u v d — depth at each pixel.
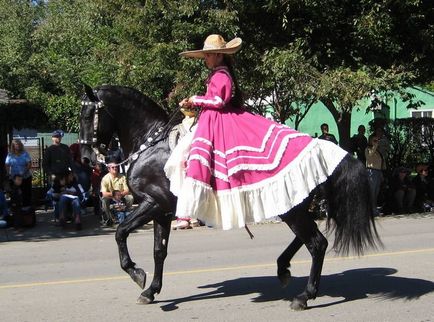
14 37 30.67
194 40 14.18
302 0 13.72
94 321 6.15
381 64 15.14
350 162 6.29
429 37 14.95
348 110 14.62
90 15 16.92
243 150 6.13
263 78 14.48
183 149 6.21
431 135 18.72
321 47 14.91
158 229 6.75
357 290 7.19
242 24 14.57
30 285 8.06
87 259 10.10
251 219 6.20
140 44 14.84
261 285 7.58
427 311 6.27
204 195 6.03
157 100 15.27
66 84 24.95
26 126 27.14
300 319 6.05
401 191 15.70
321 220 12.40
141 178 6.56
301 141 6.19
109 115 6.76
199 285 7.67
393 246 10.35
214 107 6.15
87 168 16.09
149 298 6.76
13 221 14.20
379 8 14.06
